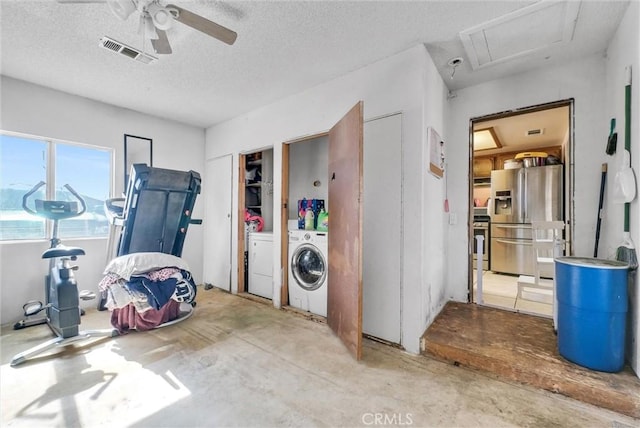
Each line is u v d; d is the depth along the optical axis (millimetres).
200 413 1620
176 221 3080
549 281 3883
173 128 4297
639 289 1735
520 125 4129
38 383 1898
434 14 1999
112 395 1777
